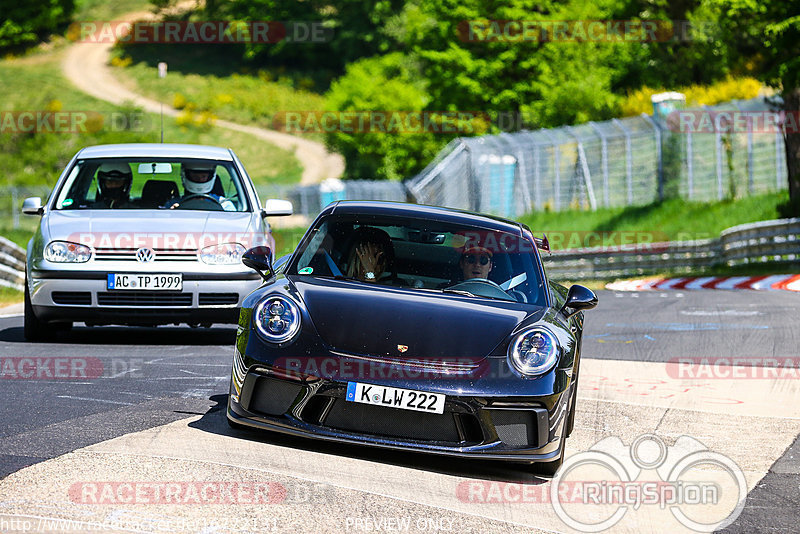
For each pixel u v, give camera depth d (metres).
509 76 181.75
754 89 151.88
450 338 18.61
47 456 16.81
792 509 16.92
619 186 125.88
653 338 40.53
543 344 18.73
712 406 25.83
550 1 181.00
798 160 91.75
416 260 21.84
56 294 30.38
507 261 22.09
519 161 125.38
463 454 17.77
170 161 34.59
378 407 17.97
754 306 54.12
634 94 175.38
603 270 94.75
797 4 89.19
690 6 178.38
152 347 31.59
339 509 14.97
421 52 183.75
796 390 28.50
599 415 24.22
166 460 16.84
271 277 21.56
